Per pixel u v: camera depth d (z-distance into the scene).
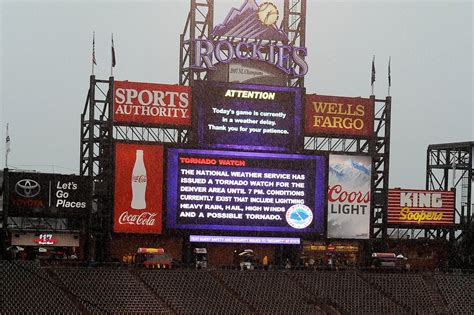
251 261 110.50
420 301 107.06
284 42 111.88
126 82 105.62
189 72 109.12
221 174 107.38
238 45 109.62
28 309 92.00
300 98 109.88
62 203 104.44
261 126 108.62
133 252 107.81
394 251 118.19
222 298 100.69
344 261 114.38
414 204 116.25
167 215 105.88
